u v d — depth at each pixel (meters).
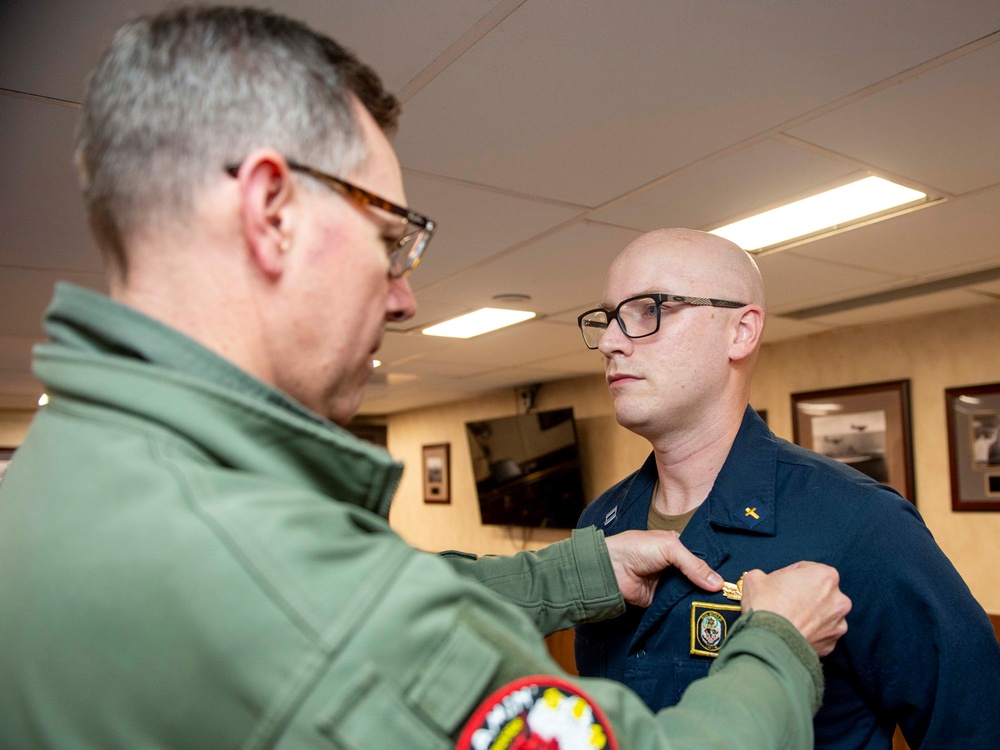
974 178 2.11
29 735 0.45
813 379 4.41
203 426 0.48
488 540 7.06
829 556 0.91
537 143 1.86
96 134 0.54
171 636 0.42
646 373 1.05
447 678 0.44
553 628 0.98
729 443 1.07
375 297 0.60
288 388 0.57
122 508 0.45
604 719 0.47
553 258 2.83
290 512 0.45
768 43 1.44
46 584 0.45
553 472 6.03
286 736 0.41
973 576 3.67
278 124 0.54
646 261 1.08
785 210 2.37
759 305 1.12
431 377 5.94
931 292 3.31
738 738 0.52
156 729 0.42
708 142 1.87
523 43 1.43
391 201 0.60
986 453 3.63
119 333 0.50
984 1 1.31
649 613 0.98
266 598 0.42
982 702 0.87
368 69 0.62
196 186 0.52
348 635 0.42
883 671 0.89
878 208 2.36
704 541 0.99
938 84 1.60
